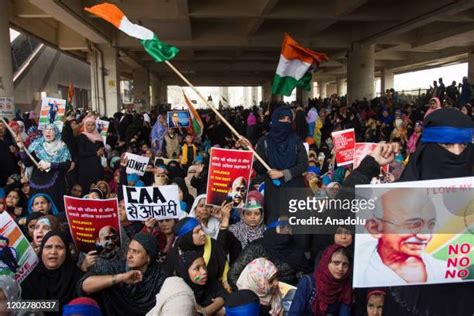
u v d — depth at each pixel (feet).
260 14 61.31
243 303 8.08
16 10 59.57
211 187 13.39
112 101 82.74
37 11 59.67
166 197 13.47
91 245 11.42
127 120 46.83
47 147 18.65
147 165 21.15
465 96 58.34
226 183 13.32
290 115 13.60
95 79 83.05
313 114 37.99
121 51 88.58
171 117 34.73
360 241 7.10
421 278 7.05
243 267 10.42
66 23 59.62
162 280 9.96
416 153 7.51
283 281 10.56
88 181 21.97
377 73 168.86
